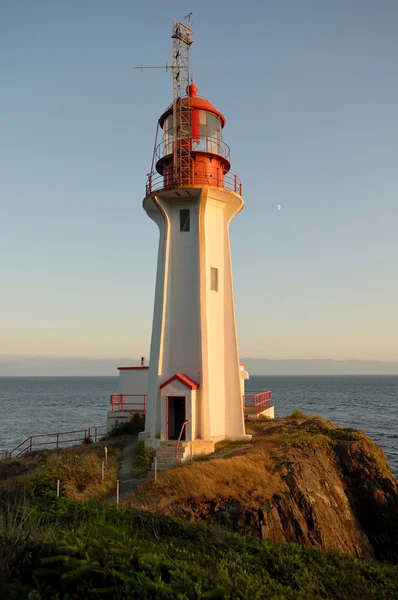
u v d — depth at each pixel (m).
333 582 8.46
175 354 25.78
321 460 22.94
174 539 8.73
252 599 5.72
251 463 19.72
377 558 21.39
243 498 16.69
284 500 17.55
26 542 6.36
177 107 26.80
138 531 8.49
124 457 23.08
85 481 17.88
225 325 26.86
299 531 17.34
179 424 25.44
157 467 20.88
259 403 37.78
